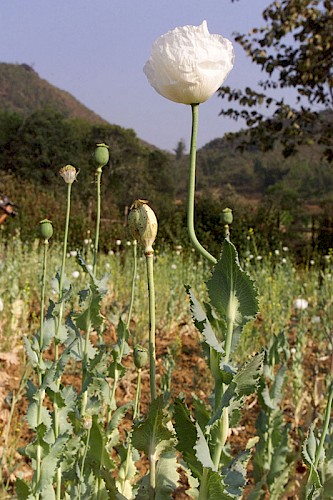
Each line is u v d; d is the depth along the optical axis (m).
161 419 1.42
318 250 13.91
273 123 13.07
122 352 2.00
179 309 7.51
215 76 1.31
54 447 1.77
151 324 1.37
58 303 1.89
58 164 44.16
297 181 49.66
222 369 1.17
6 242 13.35
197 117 1.33
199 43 1.31
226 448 1.43
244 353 5.29
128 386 4.64
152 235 1.33
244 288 1.21
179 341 5.76
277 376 2.43
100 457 1.87
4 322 5.43
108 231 14.93
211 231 14.53
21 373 4.55
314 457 1.55
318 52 11.65
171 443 1.44
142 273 8.66
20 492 1.76
